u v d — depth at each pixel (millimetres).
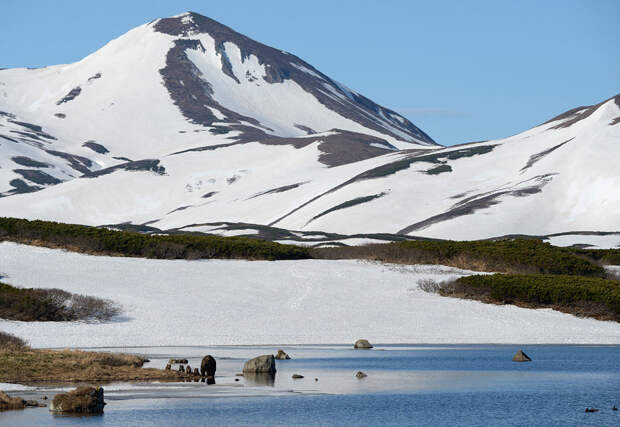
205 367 49156
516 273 105375
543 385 46531
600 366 55531
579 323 85438
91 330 73750
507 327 81625
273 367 50906
